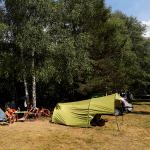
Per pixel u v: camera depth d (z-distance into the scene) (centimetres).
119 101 2780
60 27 2755
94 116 2338
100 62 3366
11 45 2805
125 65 4094
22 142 1809
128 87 4409
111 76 3469
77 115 2317
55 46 2628
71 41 2678
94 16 3359
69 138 1922
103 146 1755
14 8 2647
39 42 2566
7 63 2675
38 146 1734
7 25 2647
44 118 2578
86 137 1956
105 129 2200
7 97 3272
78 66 2781
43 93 3544
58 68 2703
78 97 3603
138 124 2395
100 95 3441
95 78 3303
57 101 3609
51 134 2019
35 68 2698
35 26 2589
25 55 2755
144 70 4984
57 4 2734
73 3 2842
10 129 2138
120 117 2736
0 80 3005
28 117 2556
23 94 3281
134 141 1869
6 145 1745
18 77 2739
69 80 2764
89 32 3372
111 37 3584
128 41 4369
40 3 2589
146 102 4912
